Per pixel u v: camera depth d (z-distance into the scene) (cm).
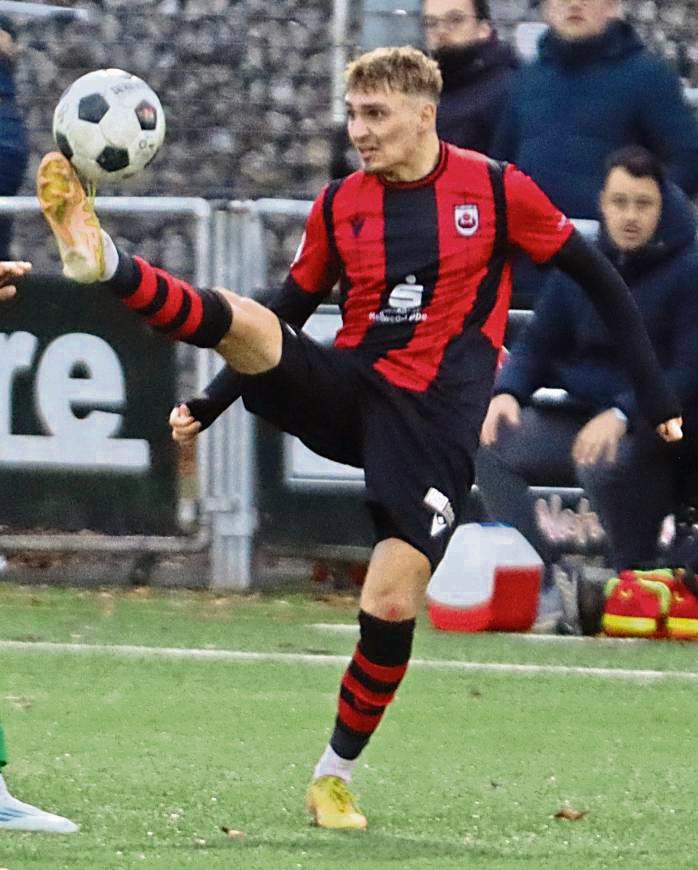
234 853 1522
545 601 2627
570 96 2762
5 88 2942
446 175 1702
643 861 1528
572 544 2652
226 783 1778
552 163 2770
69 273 1544
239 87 2983
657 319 2564
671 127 2750
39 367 2812
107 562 2881
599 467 2584
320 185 2972
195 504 2830
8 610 2670
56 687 2192
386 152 1675
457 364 1677
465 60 2800
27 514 2836
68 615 2642
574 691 2233
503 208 1705
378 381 1669
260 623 2611
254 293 2828
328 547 2827
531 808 1712
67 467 2825
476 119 2802
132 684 2216
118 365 2808
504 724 2062
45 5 3044
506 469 2644
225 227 2831
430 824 1650
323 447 1714
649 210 2548
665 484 2595
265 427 2822
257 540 2842
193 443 2820
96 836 1570
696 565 2577
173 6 3052
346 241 1706
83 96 1620
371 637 1616
